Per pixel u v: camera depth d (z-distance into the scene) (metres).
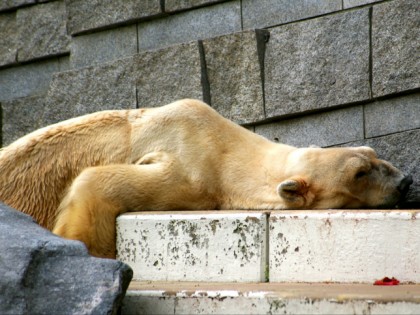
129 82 21.19
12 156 16.16
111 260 11.37
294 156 15.58
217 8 20.39
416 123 17.88
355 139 18.58
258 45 19.47
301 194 15.11
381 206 15.45
